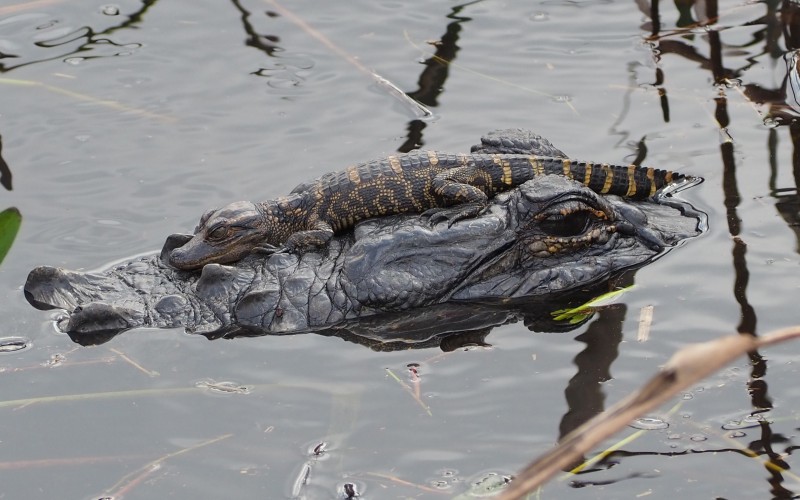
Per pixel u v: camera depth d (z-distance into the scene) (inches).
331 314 488.4
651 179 556.7
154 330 482.6
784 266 508.1
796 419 411.5
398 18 807.1
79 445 417.7
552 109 685.3
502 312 495.8
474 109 690.2
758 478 382.3
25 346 474.9
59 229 576.7
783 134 634.8
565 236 508.1
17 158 649.0
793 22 756.6
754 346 201.8
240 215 508.7
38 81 730.8
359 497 382.9
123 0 830.5
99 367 462.6
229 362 465.7
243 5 827.4
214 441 417.7
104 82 731.4
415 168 533.3
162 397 444.8
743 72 711.1
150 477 398.0
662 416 419.5
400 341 480.1
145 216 588.7
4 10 808.3
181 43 778.2
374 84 724.0
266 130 676.7
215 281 495.8
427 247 497.4
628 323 479.8
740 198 565.9
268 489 390.0
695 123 655.8
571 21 793.6
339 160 638.5
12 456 412.2
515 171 538.3
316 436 418.0
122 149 658.2
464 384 446.9
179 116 694.5
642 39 761.6
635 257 517.7
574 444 198.4
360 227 518.3
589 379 444.5
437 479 390.6
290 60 756.0
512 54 754.8
